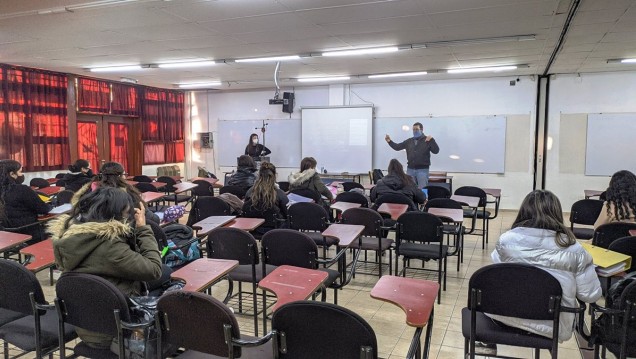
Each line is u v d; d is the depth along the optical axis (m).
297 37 5.11
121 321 1.74
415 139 7.63
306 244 2.69
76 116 7.95
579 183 8.02
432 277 4.25
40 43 5.31
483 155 8.48
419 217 3.57
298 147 9.81
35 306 1.91
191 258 2.89
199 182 6.56
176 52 5.95
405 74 7.95
